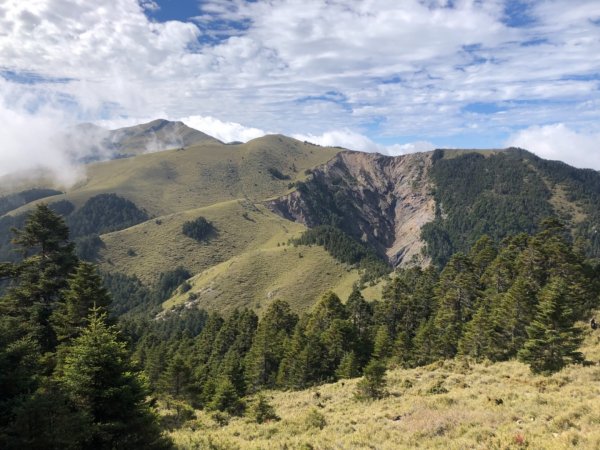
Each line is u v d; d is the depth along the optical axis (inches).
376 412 1022.4
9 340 727.1
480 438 644.7
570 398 804.6
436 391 1207.6
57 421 561.6
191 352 3321.9
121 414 653.9
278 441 860.0
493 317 2009.1
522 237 3004.4
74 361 662.5
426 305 3171.8
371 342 2687.0
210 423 1188.5
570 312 1299.2
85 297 1245.1
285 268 7834.6
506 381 1187.9
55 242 1393.9
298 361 2316.7
